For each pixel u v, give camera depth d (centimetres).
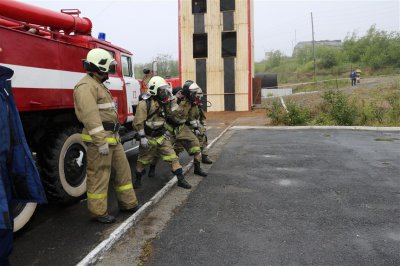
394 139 991
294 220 441
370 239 386
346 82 3703
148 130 571
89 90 414
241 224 434
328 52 5734
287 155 816
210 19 1878
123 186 473
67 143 507
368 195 527
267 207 488
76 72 527
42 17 565
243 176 649
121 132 757
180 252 369
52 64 475
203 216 464
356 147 886
